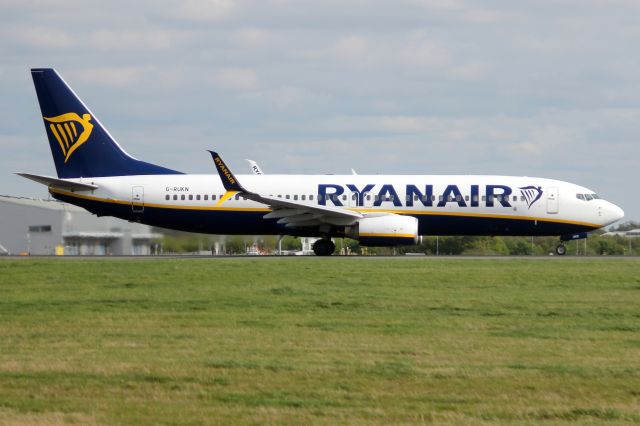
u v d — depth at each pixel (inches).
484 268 5324.8
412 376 2407.7
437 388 2277.3
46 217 7396.7
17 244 7426.2
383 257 6702.8
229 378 2380.7
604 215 6983.3
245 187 7037.4
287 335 3065.9
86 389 2257.6
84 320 3427.7
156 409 2063.2
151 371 2458.2
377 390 2255.2
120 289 4387.3
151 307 3747.5
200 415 2011.6
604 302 3863.2
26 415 2010.3
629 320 3383.4
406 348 2819.9
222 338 3011.8
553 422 1964.8
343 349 2802.7
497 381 2353.6
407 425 1937.7
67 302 3919.8
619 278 4793.3
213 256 7175.2
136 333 3122.5
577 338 3009.4
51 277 4901.6
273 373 2439.7
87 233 7386.8
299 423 1948.8
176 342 2935.5
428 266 5497.1
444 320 3383.4
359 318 3437.5
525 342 2930.6
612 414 2025.1
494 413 2036.2
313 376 2404.0
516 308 3681.1
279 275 4916.3
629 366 2551.7
